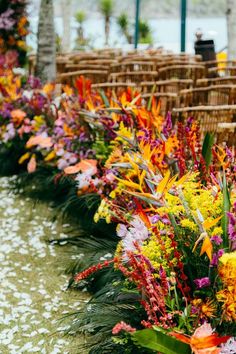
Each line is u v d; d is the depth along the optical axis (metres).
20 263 4.96
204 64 11.16
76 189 5.49
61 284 4.57
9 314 4.17
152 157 3.48
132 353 3.01
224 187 2.85
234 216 2.82
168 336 2.49
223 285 2.71
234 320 2.71
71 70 11.41
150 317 2.72
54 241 5.24
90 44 25.22
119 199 3.92
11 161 7.20
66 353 3.65
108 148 4.91
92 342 3.53
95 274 4.29
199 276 2.86
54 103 6.46
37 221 5.77
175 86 8.03
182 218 3.00
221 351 2.55
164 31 26.62
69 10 22.83
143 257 2.80
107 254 4.27
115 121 4.87
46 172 6.34
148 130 4.14
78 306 4.22
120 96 5.41
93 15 28.84
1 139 7.14
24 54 10.52
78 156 5.58
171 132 4.23
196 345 2.44
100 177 4.73
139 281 2.82
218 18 26.95
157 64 11.58
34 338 3.87
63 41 22.92
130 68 11.88
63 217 5.36
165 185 2.88
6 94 6.94
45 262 4.95
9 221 5.79
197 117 4.88
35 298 4.39
